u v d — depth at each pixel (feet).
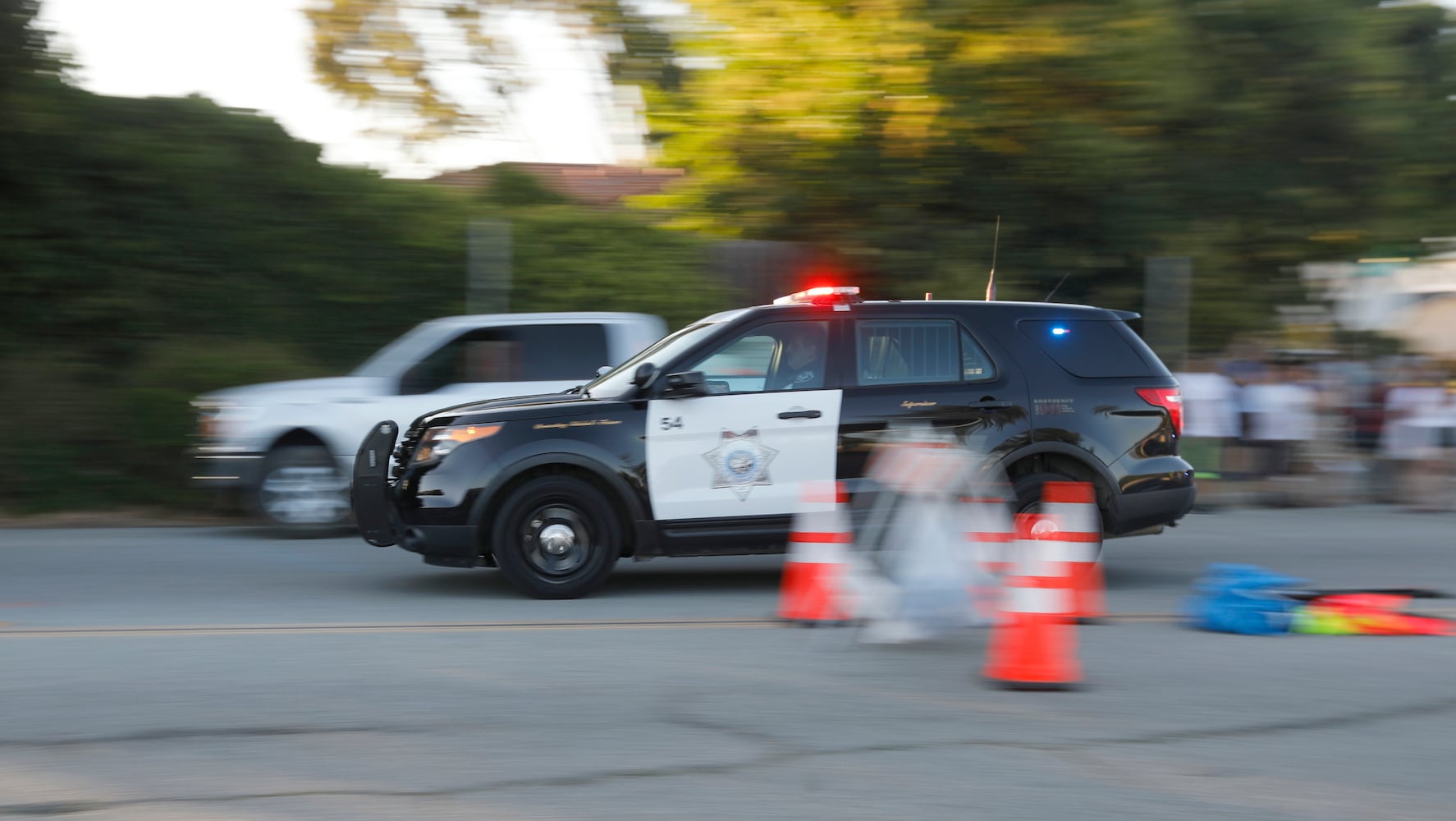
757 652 27.22
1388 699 23.82
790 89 69.46
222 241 69.82
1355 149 74.54
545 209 77.36
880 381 34.14
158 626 29.86
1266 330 77.10
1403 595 31.63
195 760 19.45
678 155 75.92
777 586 36.11
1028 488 34.04
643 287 72.23
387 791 18.12
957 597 28.63
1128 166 70.59
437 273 72.38
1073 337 35.32
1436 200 78.38
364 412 47.09
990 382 34.32
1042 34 65.57
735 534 33.47
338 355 70.18
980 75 67.31
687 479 33.30
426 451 33.42
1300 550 45.65
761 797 17.93
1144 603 34.24
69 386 59.36
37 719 21.61
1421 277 99.66
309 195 72.43
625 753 19.92
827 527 30.45
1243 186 74.79
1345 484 61.82
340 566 40.27
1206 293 74.13
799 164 71.92
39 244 65.72
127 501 57.11
